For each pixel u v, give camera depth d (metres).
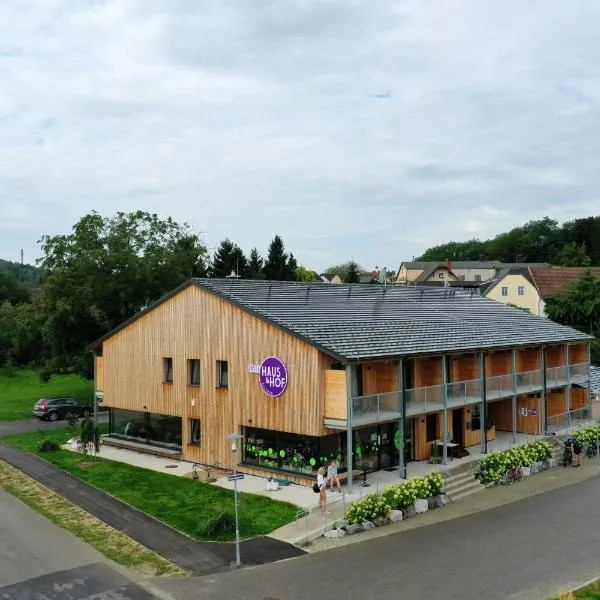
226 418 27.56
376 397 24.83
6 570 16.78
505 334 33.47
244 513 21.50
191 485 24.91
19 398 48.44
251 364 26.59
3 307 74.50
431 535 20.16
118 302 42.78
